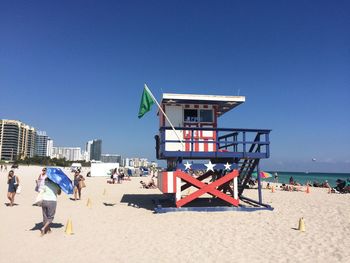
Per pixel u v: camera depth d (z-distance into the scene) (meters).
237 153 15.65
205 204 17.67
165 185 15.21
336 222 12.65
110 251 8.54
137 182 43.66
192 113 16.81
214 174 18.33
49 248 8.78
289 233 10.76
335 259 7.89
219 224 12.23
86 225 12.12
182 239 9.90
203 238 10.02
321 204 18.28
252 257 8.04
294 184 44.84
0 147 172.50
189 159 17.00
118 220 13.20
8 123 174.38
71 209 16.45
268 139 15.88
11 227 11.55
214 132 16.28
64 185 10.23
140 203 19.12
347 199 21.64
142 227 11.74
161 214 14.46
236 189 15.75
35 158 164.38
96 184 38.19
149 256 8.10
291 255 8.23
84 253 8.34
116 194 25.25
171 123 16.56
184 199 15.23
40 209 15.91
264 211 15.16
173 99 15.86
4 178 46.25
